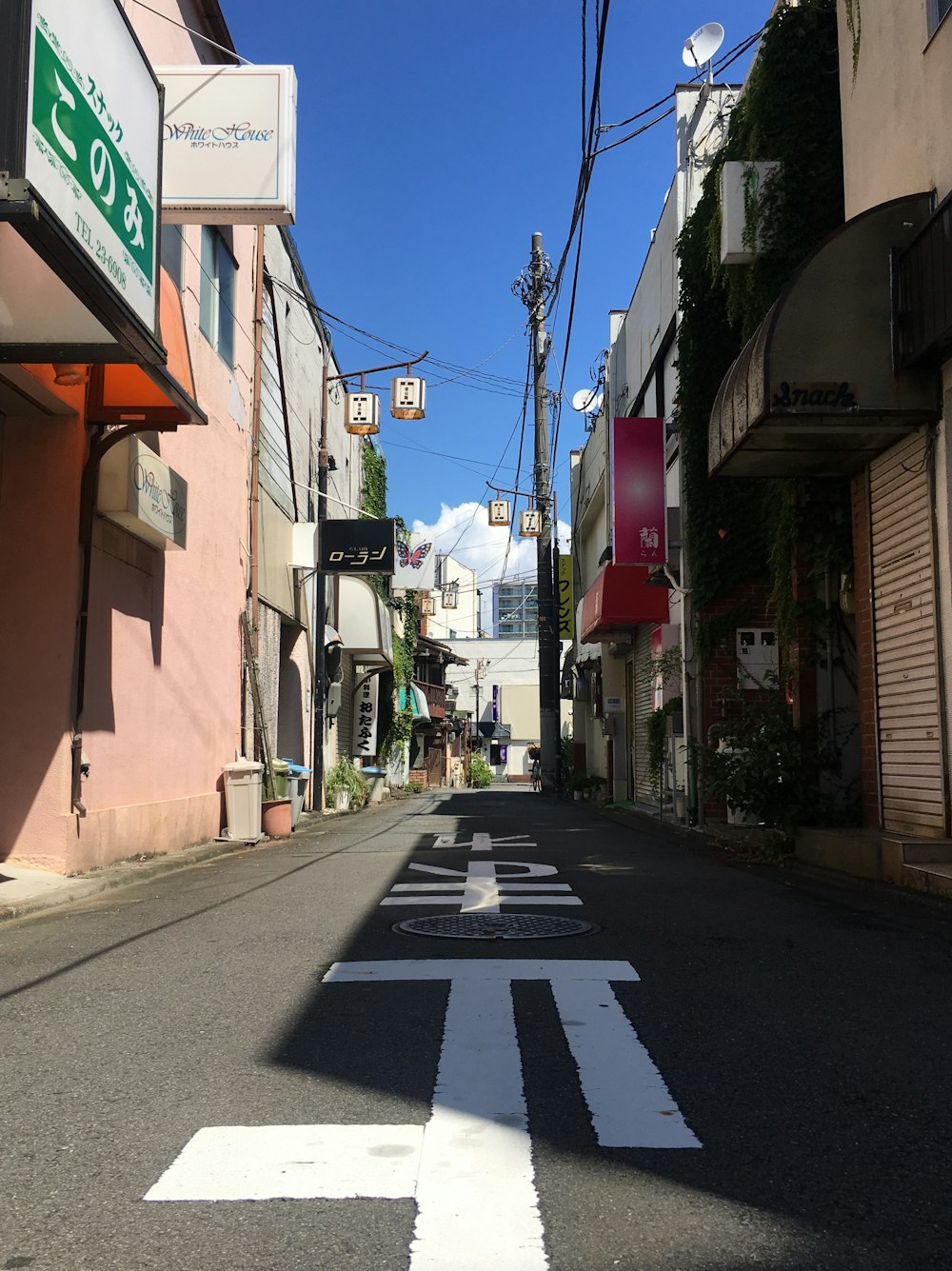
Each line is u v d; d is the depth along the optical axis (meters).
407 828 15.46
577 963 5.38
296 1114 3.32
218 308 14.38
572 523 36.25
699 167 16.86
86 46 6.52
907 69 8.62
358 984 4.96
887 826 9.28
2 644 8.98
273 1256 2.45
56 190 5.97
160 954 5.76
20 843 8.75
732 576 15.20
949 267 7.53
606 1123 3.23
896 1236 2.54
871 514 9.62
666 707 17.91
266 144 10.35
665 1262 2.41
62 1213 2.67
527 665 73.19
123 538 10.31
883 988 4.86
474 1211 2.66
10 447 9.15
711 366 15.27
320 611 20.84
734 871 9.50
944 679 8.22
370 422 20.89
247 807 13.57
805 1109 3.36
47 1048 4.05
